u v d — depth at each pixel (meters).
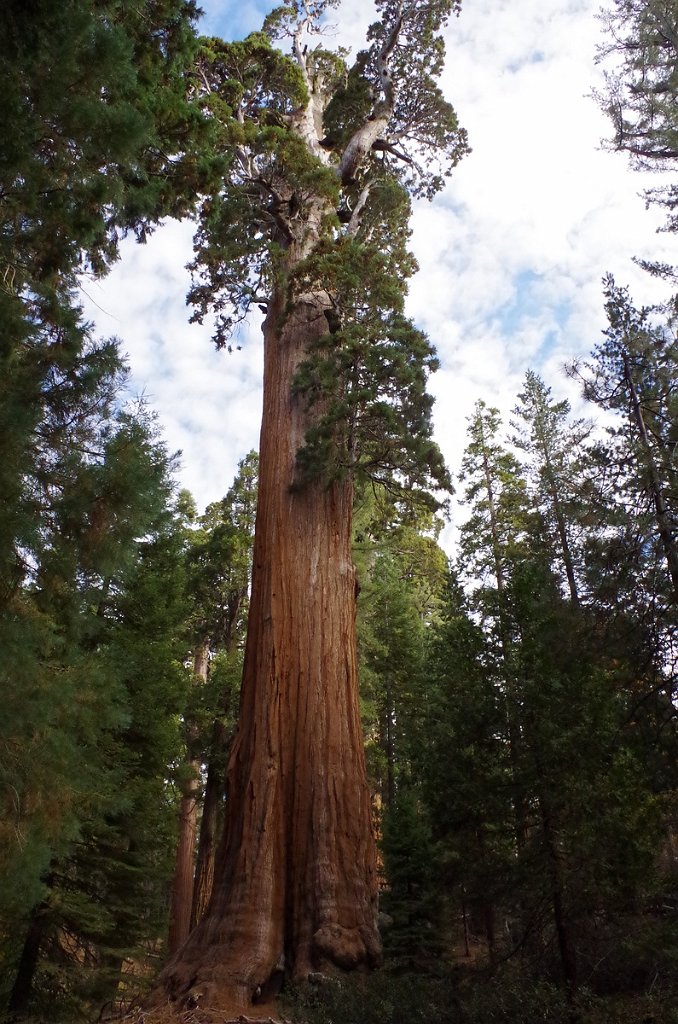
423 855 14.88
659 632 9.88
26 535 5.94
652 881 8.65
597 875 8.34
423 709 21.00
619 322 10.78
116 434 6.86
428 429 14.52
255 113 20.56
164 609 18.12
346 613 13.88
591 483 10.56
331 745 12.40
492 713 9.57
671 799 9.62
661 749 9.80
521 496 24.27
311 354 15.67
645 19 13.76
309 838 11.62
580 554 10.75
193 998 10.04
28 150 6.21
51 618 7.17
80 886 14.64
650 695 9.99
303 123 20.73
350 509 15.10
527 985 7.89
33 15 6.09
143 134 6.91
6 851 6.25
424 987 8.83
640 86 14.12
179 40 9.44
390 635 28.28
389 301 15.99
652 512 9.90
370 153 21.05
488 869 9.00
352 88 21.12
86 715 7.41
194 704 24.22
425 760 10.62
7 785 6.47
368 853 11.85
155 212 8.13
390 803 23.17
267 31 23.92
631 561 10.02
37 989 13.84
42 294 6.85
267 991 10.46
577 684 9.53
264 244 16.41
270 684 12.82
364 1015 8.39
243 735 12.75
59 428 6.81
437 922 14.51
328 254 16.30
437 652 12.15
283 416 15.55
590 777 8.82
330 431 14.22
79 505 6.46
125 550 6.82
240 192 17.25
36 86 6.34
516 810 9.02
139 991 15.97
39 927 13.46
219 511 30.52
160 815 17.05
